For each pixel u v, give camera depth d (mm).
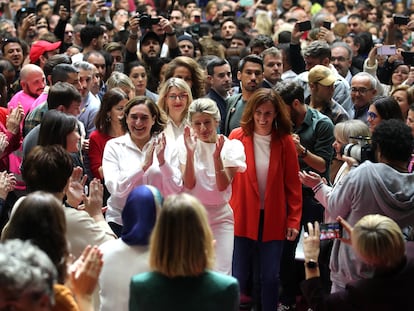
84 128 8422
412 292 4672
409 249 4918
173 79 7465
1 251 3654
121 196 6684
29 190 5844
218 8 18094
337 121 8680
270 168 7066
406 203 5723
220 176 6629
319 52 9906
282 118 7098
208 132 6809
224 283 4371
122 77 8914
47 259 3709
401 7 18453
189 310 4336
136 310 4387
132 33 10945
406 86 8578
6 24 13984
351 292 4742
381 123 5906
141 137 6895
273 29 15602
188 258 4316
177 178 6734
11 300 3578
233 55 12219
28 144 7168
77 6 15398
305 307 7547
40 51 10789
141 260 5094
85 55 10664
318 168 7711
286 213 7199
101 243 5539
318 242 5238
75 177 6074
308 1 19094
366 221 4715
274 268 7121
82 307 4457
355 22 15445
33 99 8953
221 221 6840
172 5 15922
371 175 5762
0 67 10109
